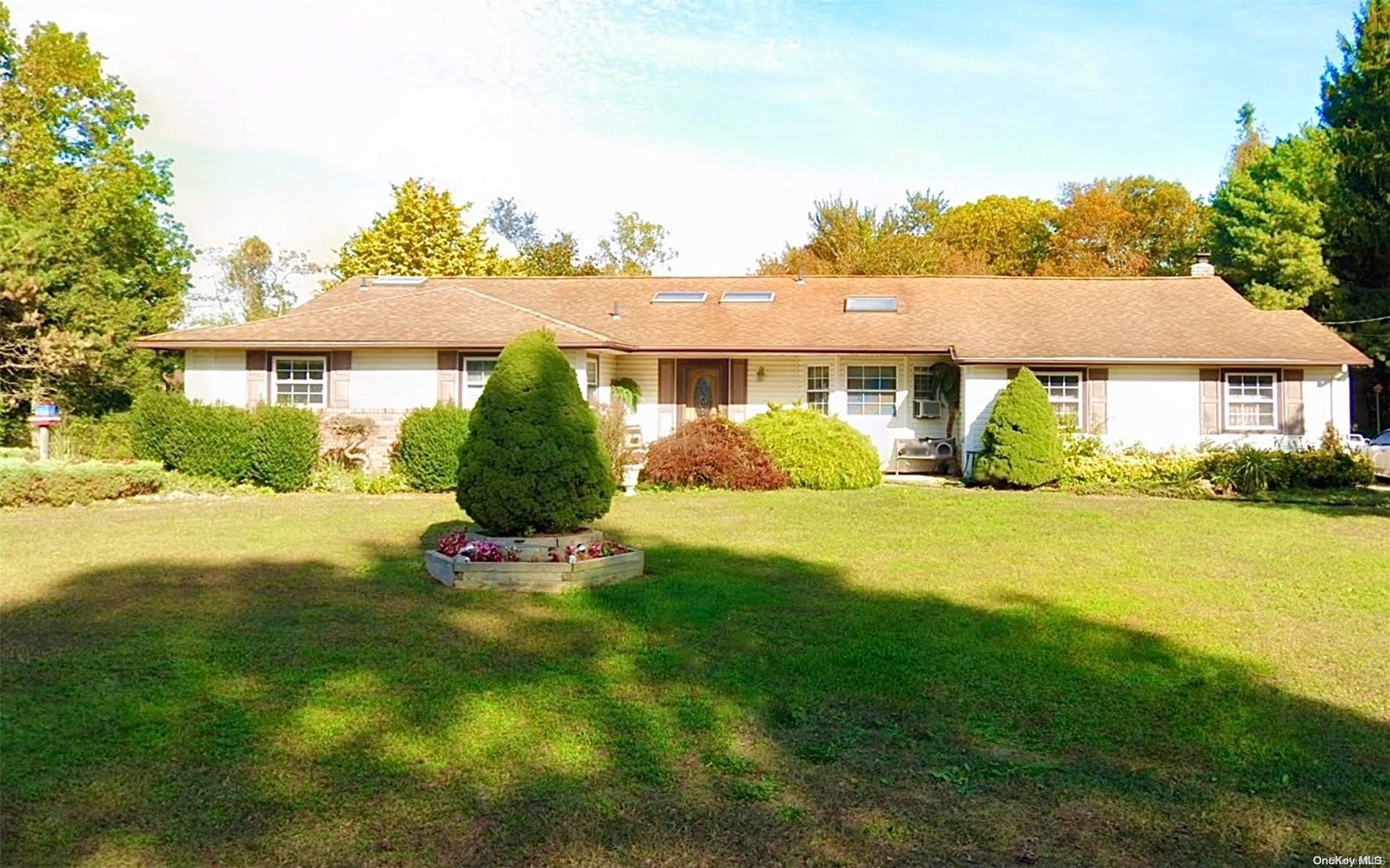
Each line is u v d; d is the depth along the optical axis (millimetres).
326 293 23141
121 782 3641
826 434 16234
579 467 8023
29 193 22922
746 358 19656
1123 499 14578
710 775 3805
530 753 3990
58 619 6301
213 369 17266
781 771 3854
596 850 3158
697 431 16141
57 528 10695
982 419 17859
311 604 6797
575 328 17109
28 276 18250
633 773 3811
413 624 6188
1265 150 37094
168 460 15711
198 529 10648
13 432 18875
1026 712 4559
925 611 6613
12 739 4055
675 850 3168
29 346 18375
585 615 6461
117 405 21203
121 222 25234
